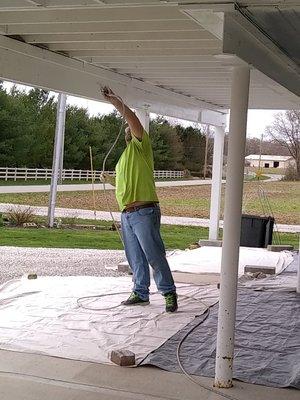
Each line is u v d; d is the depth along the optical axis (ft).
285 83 14.43
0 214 47.24
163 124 112.47
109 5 11.19
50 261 29.91
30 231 43.62
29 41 16.75
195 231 49.49
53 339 14.73
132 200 17.67
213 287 22.13
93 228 47.39
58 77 18.93
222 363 11.89
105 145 108.68
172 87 26.91
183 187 84.33
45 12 13.98
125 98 23.49
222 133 36.32
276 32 11.71
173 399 11.23
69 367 12.78
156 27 14.74
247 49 11.21
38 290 20.54
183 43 17.03
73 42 16.87
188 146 115.14
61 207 62.64
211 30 10.77
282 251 33.22
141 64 20.71
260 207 63.05
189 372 12.70
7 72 16.35
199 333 15.69
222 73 22.15
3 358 13.19
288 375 12.68
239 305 19.27
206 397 11.37
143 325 16.34
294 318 17.76
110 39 16.30
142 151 17.63
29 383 11.76
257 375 12.61
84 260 30.58
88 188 80.38
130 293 20.39
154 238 17.67
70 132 106.42
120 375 12.41
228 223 11.68
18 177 94.53
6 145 102.89
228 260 11.73
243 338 15.46
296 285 22.80
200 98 31.09
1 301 18.63
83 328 15.84
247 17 10.74
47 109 110.01
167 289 17.89
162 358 13.47
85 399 11.06
